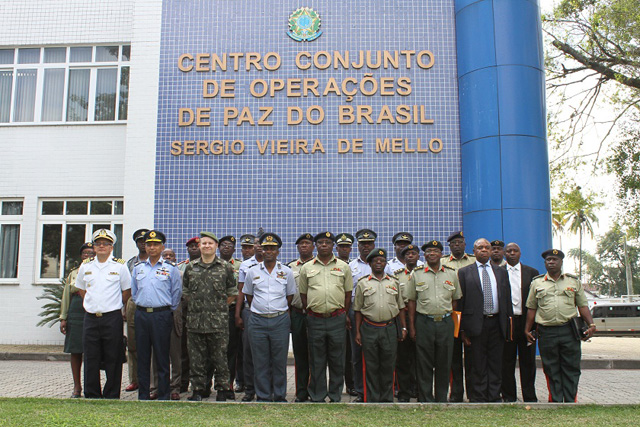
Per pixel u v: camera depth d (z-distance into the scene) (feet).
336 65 38.70
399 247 26.99
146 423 17.04
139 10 40.14
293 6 39.42
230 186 38.01
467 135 37.19
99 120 43.21
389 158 37.81
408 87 38.32
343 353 22.67
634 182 52.90
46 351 37.93
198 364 22.72
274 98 38.65
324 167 37.86
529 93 36.78
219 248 27.37
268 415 18.54
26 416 17.78
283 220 37.52
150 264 23.26
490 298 23.47
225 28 39.52
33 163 42.75
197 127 38.65
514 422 17.78
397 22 38.99
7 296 41.63
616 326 77.82
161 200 38.14
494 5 37.24
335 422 17.66
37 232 42.27
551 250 23.18
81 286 23.48
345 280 22.82
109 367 22.93
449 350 22.81
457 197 37.37
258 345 22.56
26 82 44.06
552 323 22.76
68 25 43.57
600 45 52.85
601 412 19.27
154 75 39.37
